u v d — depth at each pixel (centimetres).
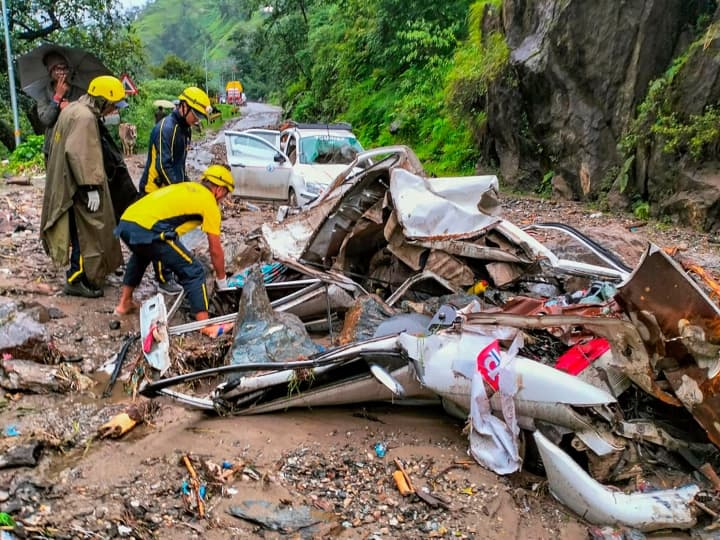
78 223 596
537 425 345
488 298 499
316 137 1184
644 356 317
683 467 335
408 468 357
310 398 405
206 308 529
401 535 304
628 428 329
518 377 340
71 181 578
